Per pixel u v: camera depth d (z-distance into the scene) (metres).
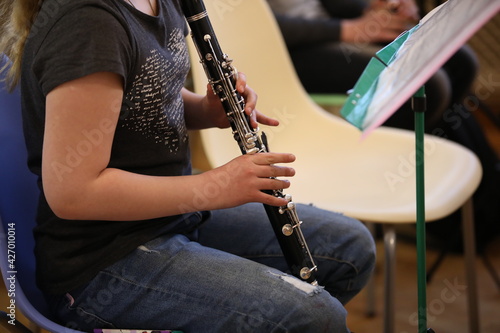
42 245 1.62
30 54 1.49
